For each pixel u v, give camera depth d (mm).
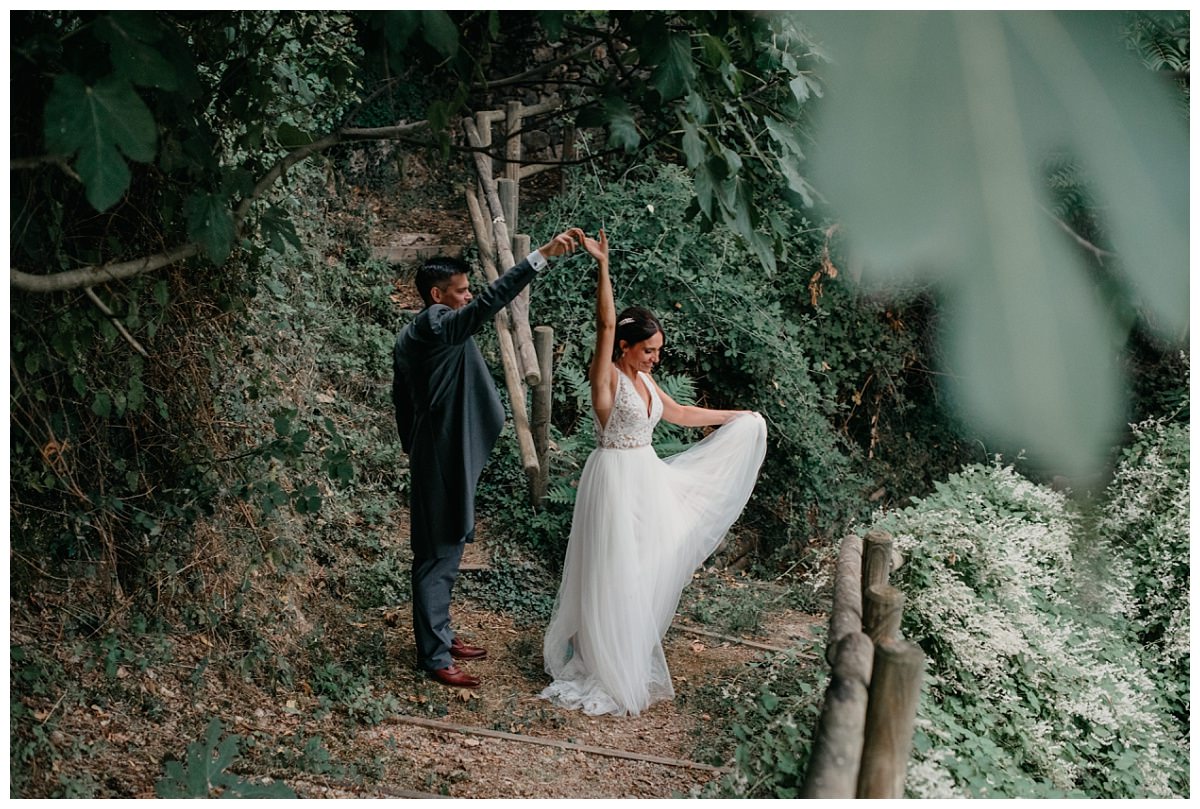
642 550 4250
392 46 1214
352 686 4070
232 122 3430
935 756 2971
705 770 3738
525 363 5359
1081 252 395
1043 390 382
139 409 3459
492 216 6375
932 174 406
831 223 442
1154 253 388
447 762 3707
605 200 6805
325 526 5070
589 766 3746
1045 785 3311
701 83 2104
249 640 4043
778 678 4258
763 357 6598
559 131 8820
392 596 4965
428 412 4137
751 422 4660
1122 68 409
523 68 7559
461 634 4863
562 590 4426
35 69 2205
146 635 3738
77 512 3549
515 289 3840
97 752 3195
